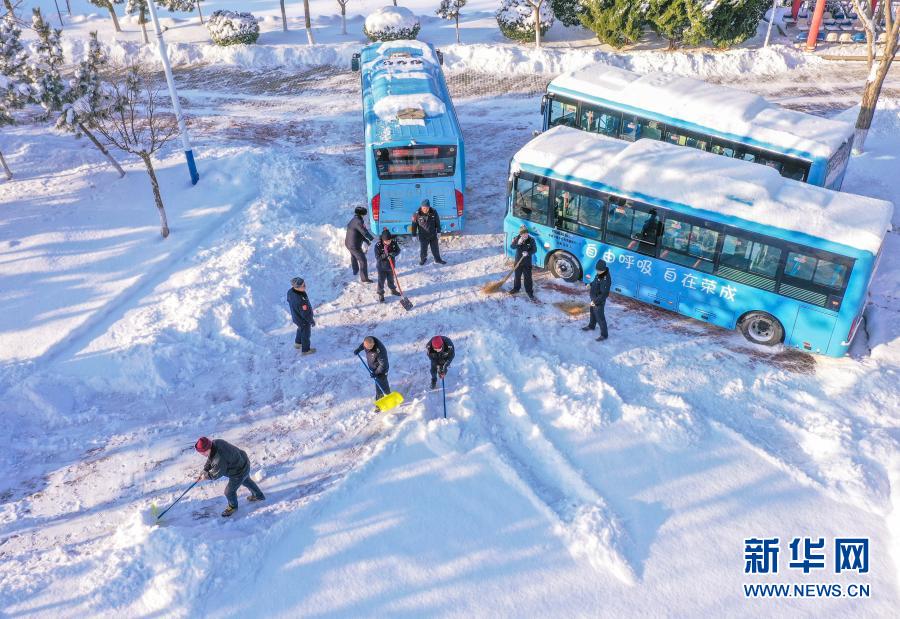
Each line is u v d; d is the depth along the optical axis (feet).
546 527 32.24
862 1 75.72
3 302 49.26
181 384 42.60
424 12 127.75
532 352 43.24
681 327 46.44
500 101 87.45
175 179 63.93
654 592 29.27
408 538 31.94
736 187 43.34
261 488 35.40
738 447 36.35
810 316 41.45
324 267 54.03
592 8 95.61
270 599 29.50
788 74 91.97
